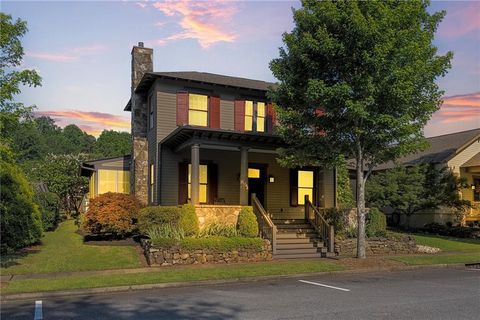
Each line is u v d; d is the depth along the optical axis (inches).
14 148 517.7
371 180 969.5
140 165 827.4
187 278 446.3
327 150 590.9
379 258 614.9
